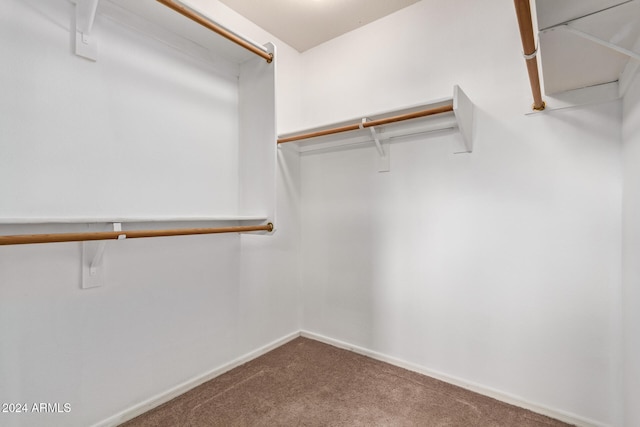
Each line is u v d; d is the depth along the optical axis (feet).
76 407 4.65
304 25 7.55
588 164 5.05
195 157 6.09
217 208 6.44
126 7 5.01
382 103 7.29
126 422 5.12
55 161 4.41
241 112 6.79
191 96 6.03
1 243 3.27
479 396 5.89
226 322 6.81
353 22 7.46
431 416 5.29
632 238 4.26
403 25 6.98
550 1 2.78
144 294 5.43
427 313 6.67
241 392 5.97
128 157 5.16
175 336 5.88
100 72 4.85
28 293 4.23
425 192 6.68
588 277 5.05
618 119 4.83
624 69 4.39
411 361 6.89
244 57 6.57
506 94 5.75
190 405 5.57
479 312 6.05
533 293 5.51
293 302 8.56
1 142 3.98
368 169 7.53
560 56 3.97
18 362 4.16
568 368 5.22
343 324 7.98
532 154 5.51
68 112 4.53
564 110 5.23
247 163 6.68
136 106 5.26
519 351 5.64
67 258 4.56
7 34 4.03
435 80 6.55
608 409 4.90
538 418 5.27
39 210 4.27
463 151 6.18
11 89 4.06
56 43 4.42
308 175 8.63
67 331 4.56
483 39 5.98
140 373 5.37
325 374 6.65
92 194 4.76
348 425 5.08
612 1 2.77
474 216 6.09
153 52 5.48
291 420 5.19
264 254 7.70
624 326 4.64
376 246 7.41
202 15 4.96
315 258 8.50
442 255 6.48
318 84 8.39
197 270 6.24
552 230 5.35
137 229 5.19
